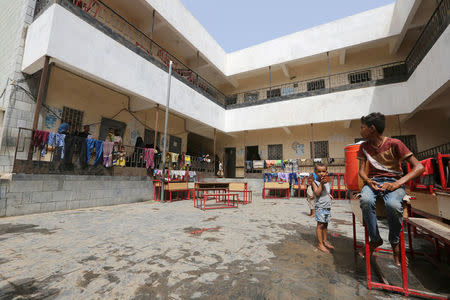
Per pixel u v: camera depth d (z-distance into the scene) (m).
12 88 6.02
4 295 1.69
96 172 6.34
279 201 8.57
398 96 9.05
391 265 2.41
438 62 6.14
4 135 5.80
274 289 1.84
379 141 2.01
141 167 7.81
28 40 6.13
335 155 12.24
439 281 2.05
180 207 6.55
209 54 12.88
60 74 7.23
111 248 2.83
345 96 10.23
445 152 8.61
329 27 11.51
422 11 8.71
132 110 9.58
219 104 13.11
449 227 2.01
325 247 2.97
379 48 11.80
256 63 13.57
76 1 7.38
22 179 4.82
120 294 1.73
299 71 13.89
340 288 1.88
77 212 5.31
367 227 1.94
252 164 12.98
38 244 2.93
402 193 1.83
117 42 7.03
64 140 5.61
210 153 16.45
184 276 2.07
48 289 1.80
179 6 10.69
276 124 11.91
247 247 2.95
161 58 11.93
